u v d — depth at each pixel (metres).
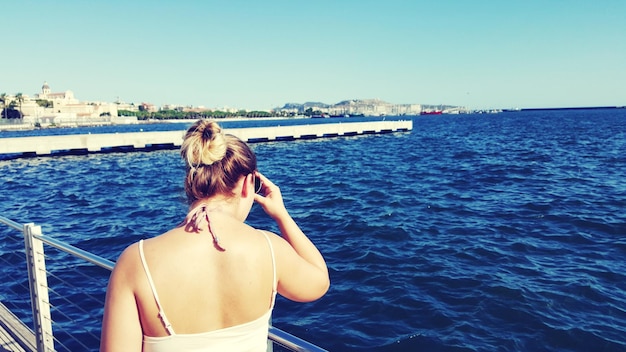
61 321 6.11
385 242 9.43
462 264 8.00
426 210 12.50
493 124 88.12
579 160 24.31
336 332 5.79
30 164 27.92
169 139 37.09
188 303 1.13
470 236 9.76
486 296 6.62
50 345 3.67
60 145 32.22
